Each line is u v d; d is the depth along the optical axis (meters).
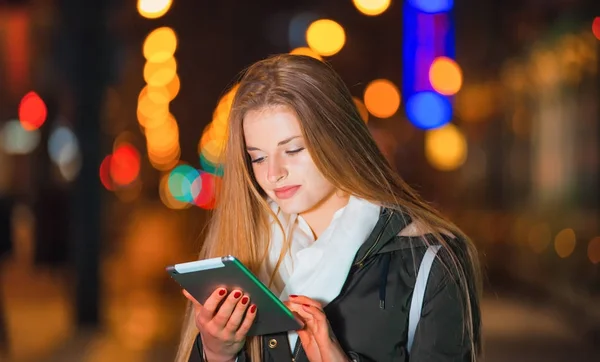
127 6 13.13
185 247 25.39
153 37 17.98
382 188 3.25
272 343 3.24
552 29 21.22
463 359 3.17
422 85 23.50
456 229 3.32
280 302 3.02
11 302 15.09
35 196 19.97
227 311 3.02
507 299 15.48
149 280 18.20
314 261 3.21
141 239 28.16
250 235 3.33
